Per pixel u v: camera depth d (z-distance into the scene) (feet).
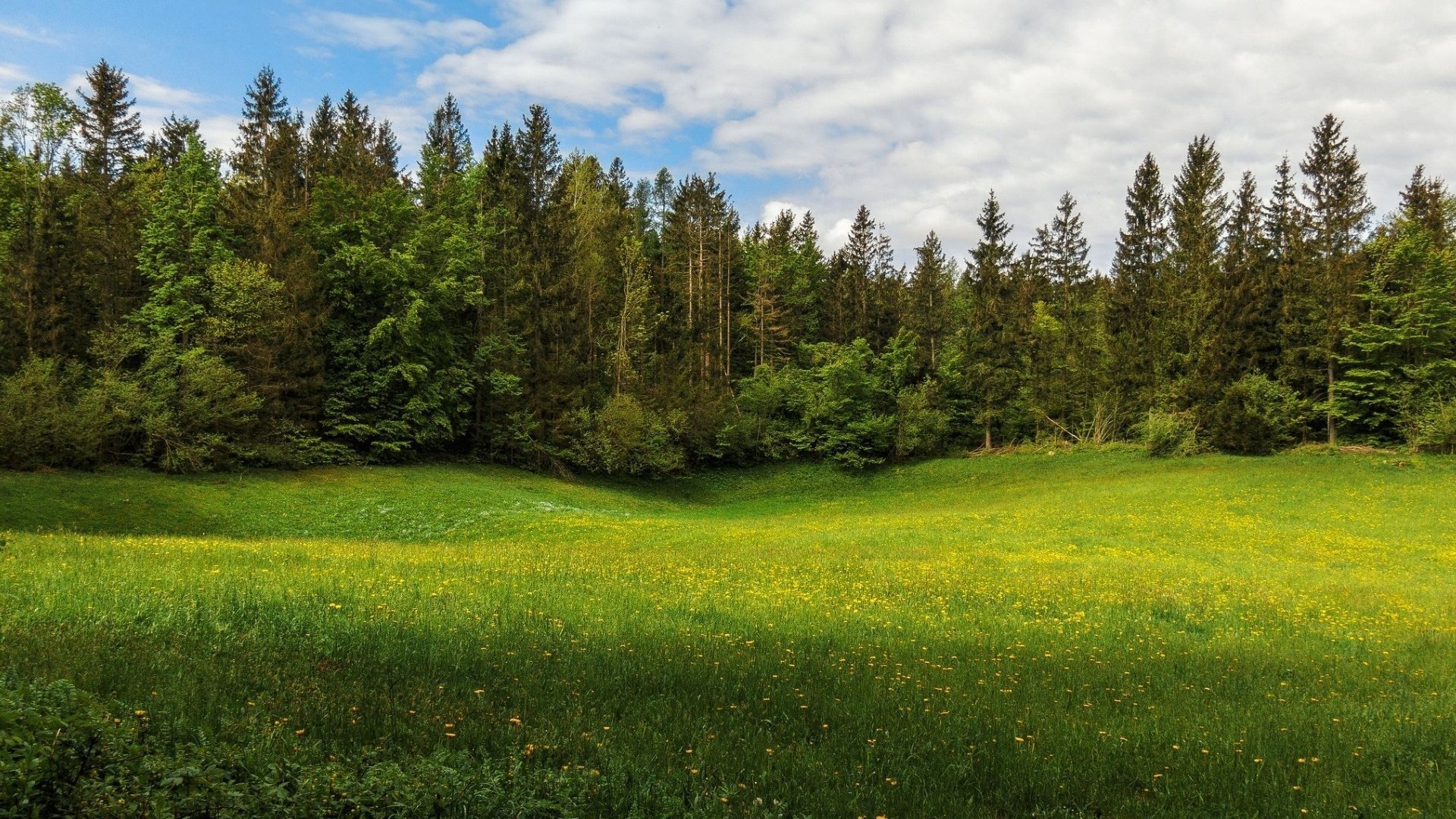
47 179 131.75
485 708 22.26
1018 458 210.18
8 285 124.77
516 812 15.46
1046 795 19.29
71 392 123.13
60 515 98.84
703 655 31.48
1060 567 74.28
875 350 257.75
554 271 195.42
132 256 142.82
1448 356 166.91
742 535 100.78
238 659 25.62
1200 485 146.72
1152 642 41.78
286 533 108.58
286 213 160.25
